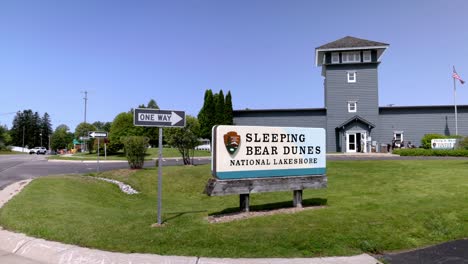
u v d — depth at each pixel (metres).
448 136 33.62
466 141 24.42
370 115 36.91
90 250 5.43
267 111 39.34
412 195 9.77
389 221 6.80
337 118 37.41
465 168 15.20
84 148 72.81
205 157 36.34
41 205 8.62
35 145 132.75
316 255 5.33
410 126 37.44
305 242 5.75
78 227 6.58
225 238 5.90
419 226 6.66
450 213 7.39
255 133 8.08
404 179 13.04
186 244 5.66
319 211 7.79
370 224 6.62
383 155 28.77
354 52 37.34
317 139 8.92
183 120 7.43
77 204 9.34
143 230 6.43
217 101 46.56
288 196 11.70
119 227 6.64
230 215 7.77
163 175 17.39
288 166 8.45
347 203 8.89
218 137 7.64
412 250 5.75
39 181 13.66
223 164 7.65
